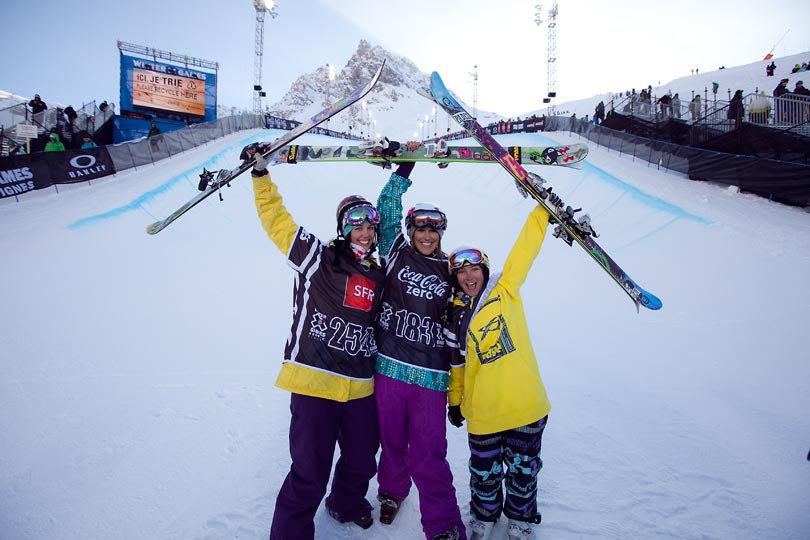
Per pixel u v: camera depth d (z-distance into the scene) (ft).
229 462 8.51
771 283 18.21
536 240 6.97
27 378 12.00
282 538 6.00
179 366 12.94
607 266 7.54
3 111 44.21
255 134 70.79
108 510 7.24
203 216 31.19
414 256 7.02
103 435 9.41
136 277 20.66
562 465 8.54
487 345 6.55
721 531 6.82
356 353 6.64
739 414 10.21
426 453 6.45
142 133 65.31
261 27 89.20
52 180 36.55
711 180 35.81
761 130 35.45
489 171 50.24
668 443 9.19
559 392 11.54
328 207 37.11
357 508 7.06
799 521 6.97
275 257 24.88
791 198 29.40
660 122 47.96
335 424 6.52
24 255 22.65
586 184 38.81
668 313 16.80
